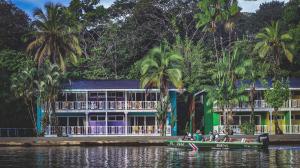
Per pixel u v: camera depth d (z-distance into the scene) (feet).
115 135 211.20
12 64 228.43
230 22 216.74
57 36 222.48
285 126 218.79
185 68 222.89
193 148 158.92
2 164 119.75
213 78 209.15
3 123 222.69
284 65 261.03
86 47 280.72
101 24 291.79
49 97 208.23
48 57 220.23
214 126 219.00
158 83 201.98
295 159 127.34
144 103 219.00
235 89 205.26
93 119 221.46
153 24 281.74
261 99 225.97
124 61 271.08
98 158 132.16
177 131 232.94
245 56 215.72
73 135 210.59
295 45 248.11
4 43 271.28
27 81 208.74
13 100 214.69
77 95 219.61
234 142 156.97
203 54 242.37
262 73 215.10
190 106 224.94
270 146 171.42
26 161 125.80
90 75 253.44
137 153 147.13
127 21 284.82
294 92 230.07
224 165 115.55
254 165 115.14
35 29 253.24
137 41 275.80
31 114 226.17
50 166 115.55
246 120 228.43
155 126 215.51
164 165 116.16
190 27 287.89
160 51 204.13
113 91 220.02
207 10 215.51
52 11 222.89
